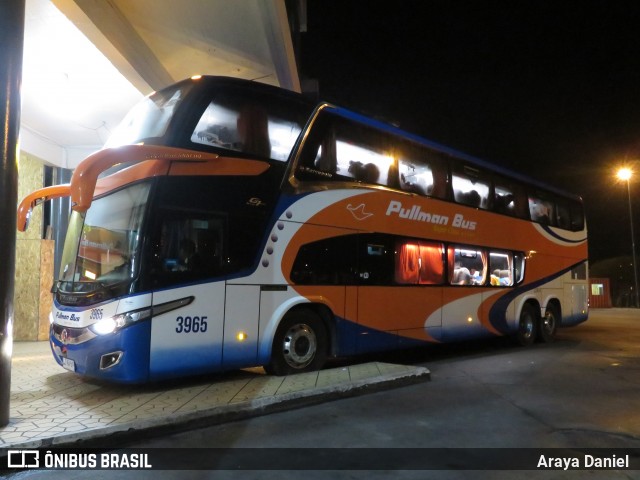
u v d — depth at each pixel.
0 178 5.22
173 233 6.57
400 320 9.59
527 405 6.89
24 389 6.79
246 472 4.48
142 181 6.57
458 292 11.07
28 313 12.07
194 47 10.48
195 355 6.62
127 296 6.20
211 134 7.11
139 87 9.80
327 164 8.52
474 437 5.52
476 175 11.95
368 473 4.50
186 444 5.16
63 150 12.64
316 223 8.20
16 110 5.41
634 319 24.80
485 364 10.34
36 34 7.94
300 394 6.60
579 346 13.54
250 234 7.32
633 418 6.32
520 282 13.09
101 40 8.16
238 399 6.27
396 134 9.90
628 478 4.47
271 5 9.00
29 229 12.25
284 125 7.98
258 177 7.52
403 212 9.84
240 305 7.11
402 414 6.36
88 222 7.14
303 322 8.06
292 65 11.77
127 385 6.99
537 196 14.20
